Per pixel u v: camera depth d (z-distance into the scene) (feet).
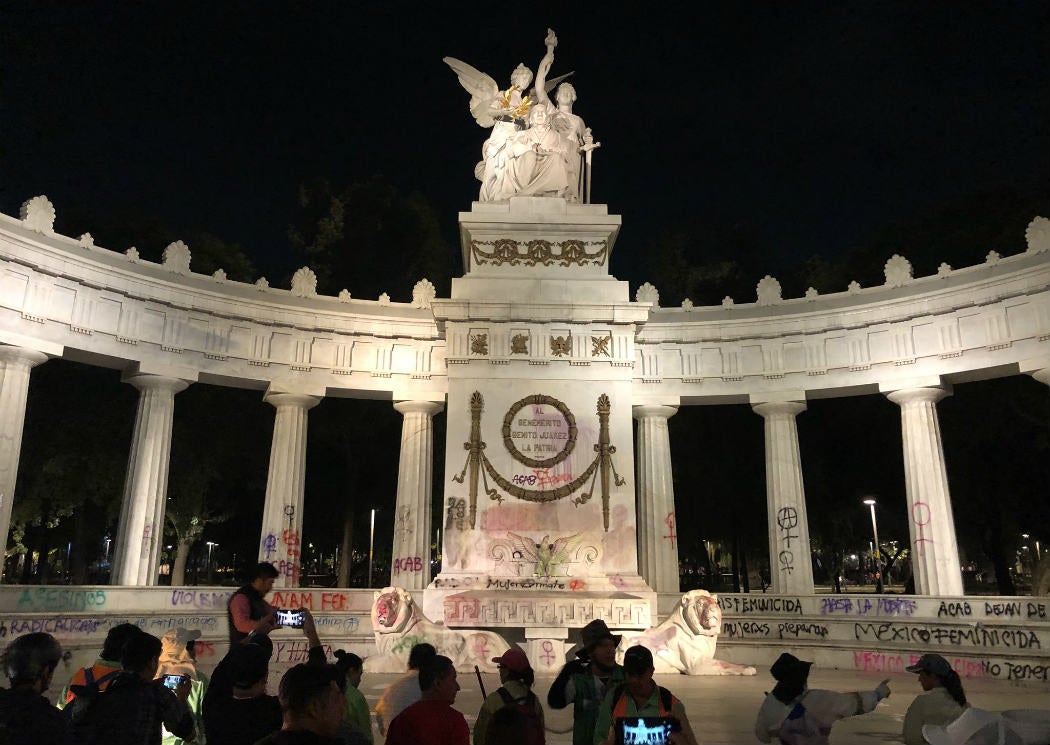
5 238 77.51
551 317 82.58
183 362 89.76
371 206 151.94
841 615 87.30
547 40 94.58
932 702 29.66
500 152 90.63
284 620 29.71
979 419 104.73
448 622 72.33
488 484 78.74
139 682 21.75
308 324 97.19
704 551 182.80
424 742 20.70
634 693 22.63
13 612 72.43
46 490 115.34
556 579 75.82
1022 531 130.11
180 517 126.72
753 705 53.11
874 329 94.12
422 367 99.04
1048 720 24.63
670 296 154.30
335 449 139.64
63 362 113.19
